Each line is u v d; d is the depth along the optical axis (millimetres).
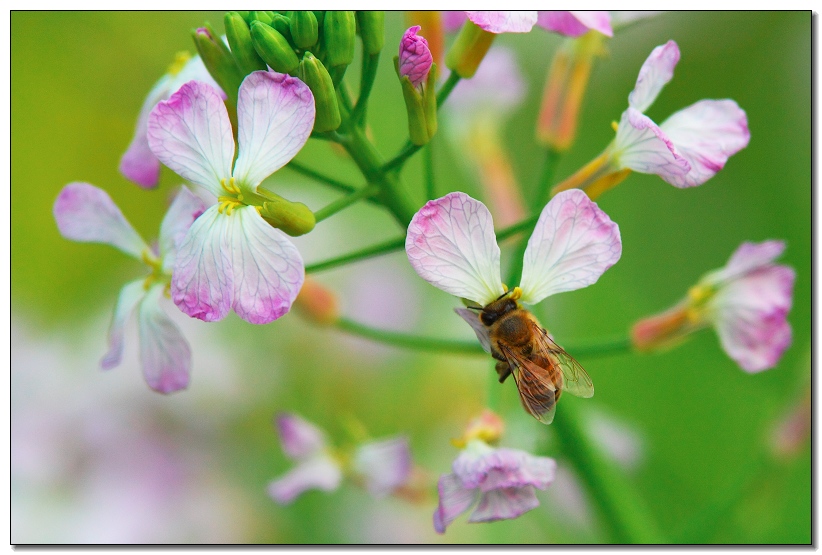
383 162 261
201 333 334
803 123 383
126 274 373
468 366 357
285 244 248
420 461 342
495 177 308
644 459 322
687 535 292
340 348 344
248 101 251
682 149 259
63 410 322
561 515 319
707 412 371
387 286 363
